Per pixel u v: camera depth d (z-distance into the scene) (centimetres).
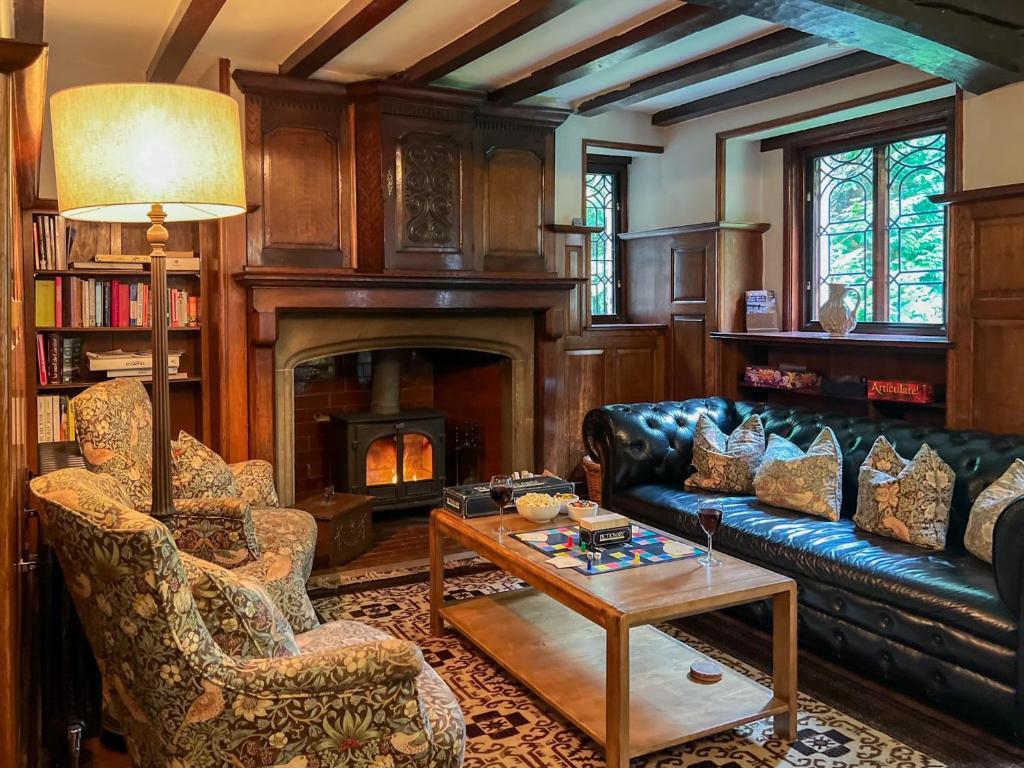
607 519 303
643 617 241
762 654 334
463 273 506
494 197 527
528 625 332
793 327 567
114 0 359
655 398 624
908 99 465
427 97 483
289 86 461
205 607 183
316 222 479
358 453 509
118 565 170
